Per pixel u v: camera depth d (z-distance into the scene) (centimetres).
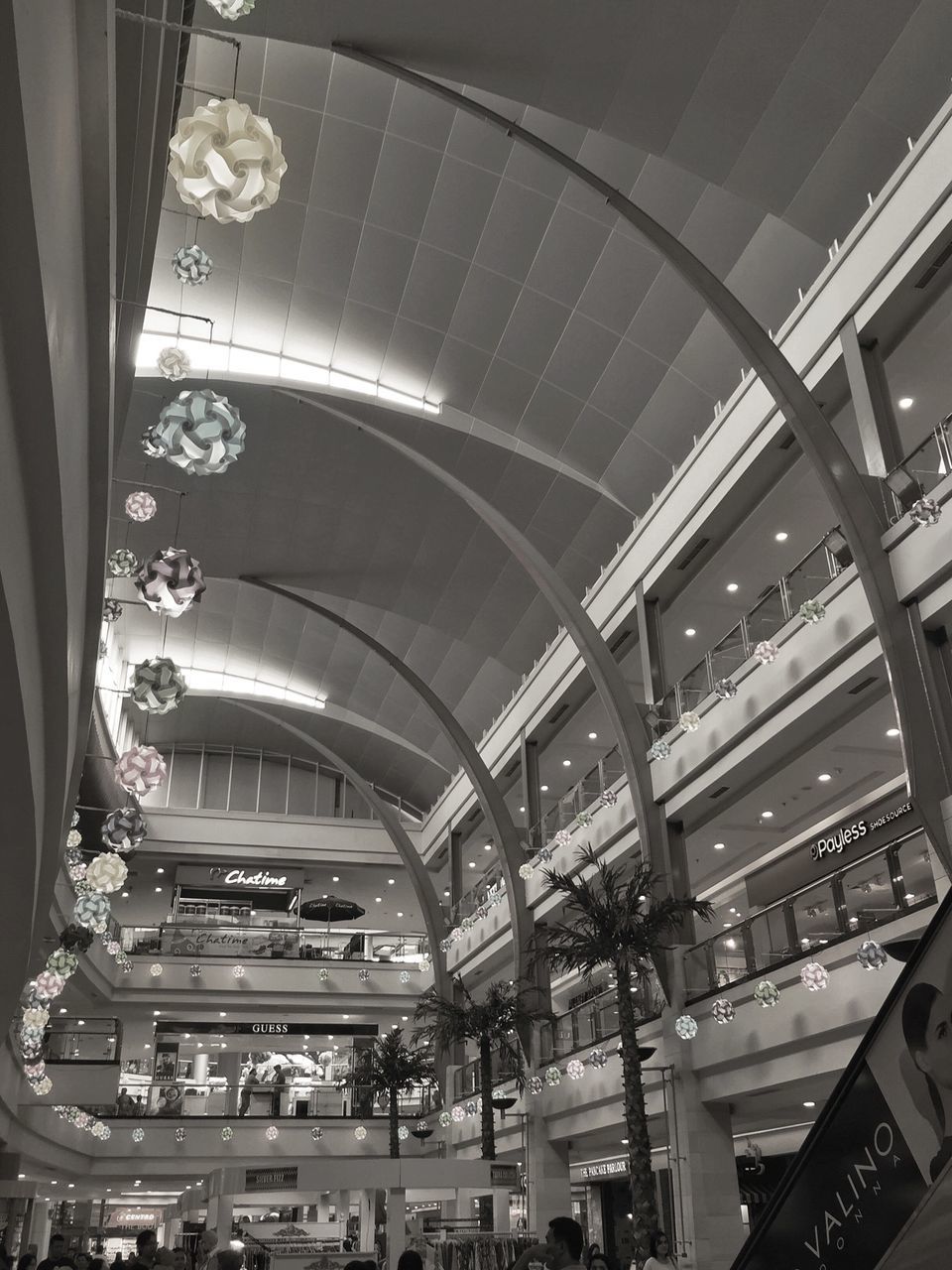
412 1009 3959
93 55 355
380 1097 3366
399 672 3031
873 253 1480
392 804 4622
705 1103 1877
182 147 375
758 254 1877
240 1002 3831
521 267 2055
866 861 1468
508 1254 1708
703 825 2144
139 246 741
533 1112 2614
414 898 4597
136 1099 3356
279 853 4250
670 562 2072
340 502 2733
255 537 2870
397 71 1606
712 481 1903
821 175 1648
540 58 1554
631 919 1839
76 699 789
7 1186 2120
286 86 1817
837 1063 1509
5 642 443
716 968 1856
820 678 1630
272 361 2256
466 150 1905
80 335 463
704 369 2034
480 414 2323
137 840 777
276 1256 1631
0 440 356
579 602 2334
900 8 1451
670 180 1856
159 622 3516
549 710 2778
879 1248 178
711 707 1930
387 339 2223
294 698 3988
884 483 1456
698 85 1570
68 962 1016
